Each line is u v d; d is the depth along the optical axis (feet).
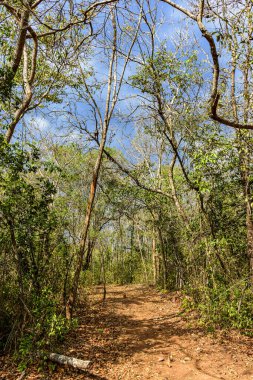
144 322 34.60
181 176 44.24
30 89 29.73
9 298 24.44
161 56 35.60
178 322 33.27
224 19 20.44
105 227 72.02
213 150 30.66
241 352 24.36
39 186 25.40
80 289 43.55
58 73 34.50
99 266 78.84
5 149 22.09
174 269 56.13
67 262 33.04
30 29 26.58
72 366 20.65
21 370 19.19
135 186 50.11
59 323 23.94
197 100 36.55
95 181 34.58
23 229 23.72
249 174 31.83
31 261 25.77
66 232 34.17
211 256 35.42
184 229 41.83
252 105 28.58
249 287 30.25
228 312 29.14
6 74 25.16
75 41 32.83
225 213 36.04
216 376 20.84
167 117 39.17
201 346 25.85
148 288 60.95
